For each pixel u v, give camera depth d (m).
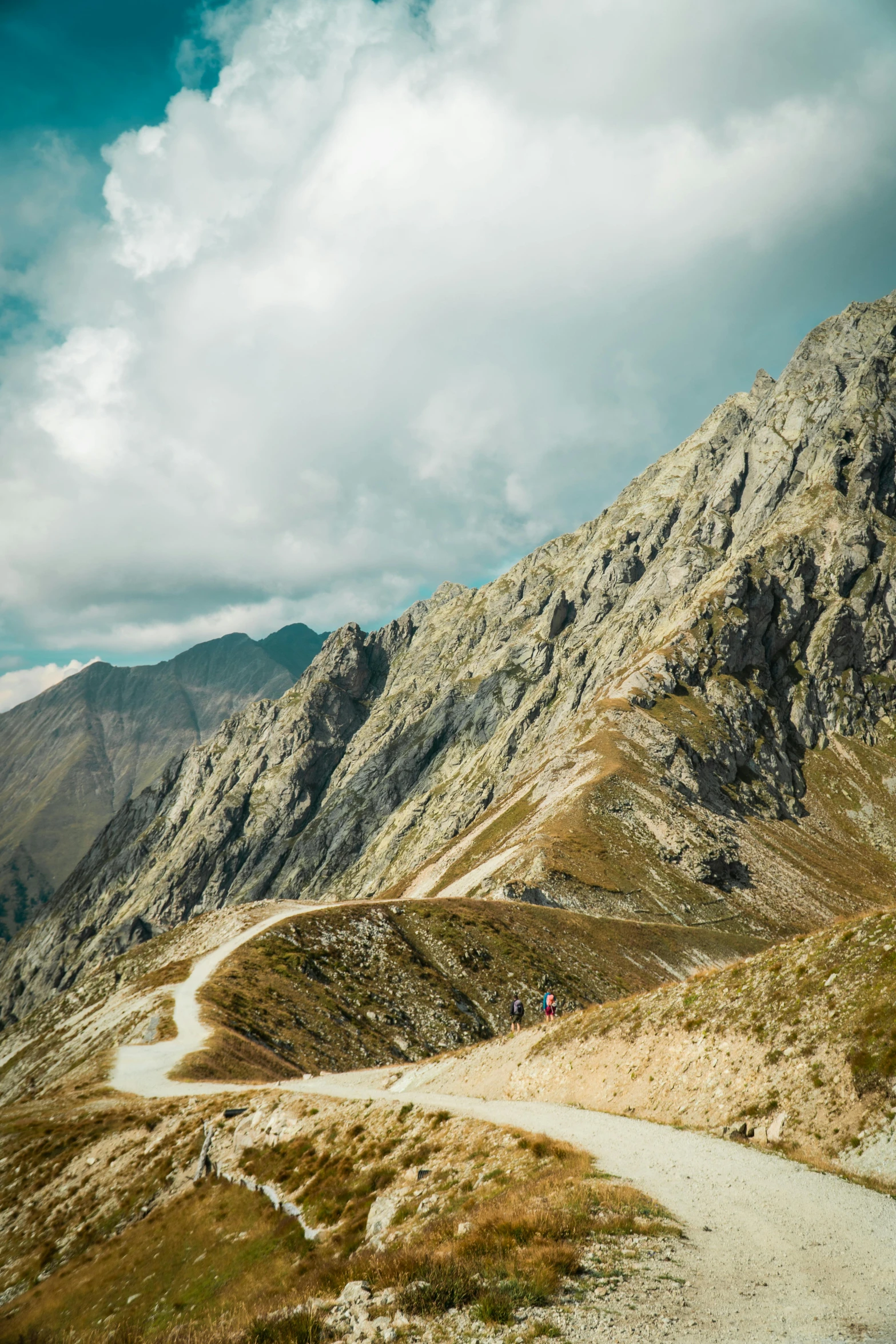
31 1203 43.22
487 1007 106.88
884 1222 17.14
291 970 97.62
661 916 169.62
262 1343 14.55
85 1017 102.69
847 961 27.45
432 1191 24.83
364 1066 79.56
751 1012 29.02
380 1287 15.81
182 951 129.50
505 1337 12.81
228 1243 31.44
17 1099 83.44
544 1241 16.50
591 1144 24.67
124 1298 31.38
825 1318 12.95
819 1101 23.39
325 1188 30.22
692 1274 14.88
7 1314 34.72
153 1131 45.62
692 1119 26.42
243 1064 65.25
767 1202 18.58
